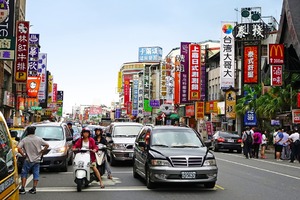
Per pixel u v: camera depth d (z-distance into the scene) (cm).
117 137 1875
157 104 7081
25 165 1070
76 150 1156
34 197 1017
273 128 3375
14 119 4225
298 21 2605
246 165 1905
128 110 9975
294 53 2820
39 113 6781
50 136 1617
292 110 2709
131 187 1184
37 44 4122
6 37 2538
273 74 2723
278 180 1361
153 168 1098
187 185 1219
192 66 4703
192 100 4747
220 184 1250
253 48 3500
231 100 4009
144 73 8512
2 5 2439
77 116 15925
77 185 1106
